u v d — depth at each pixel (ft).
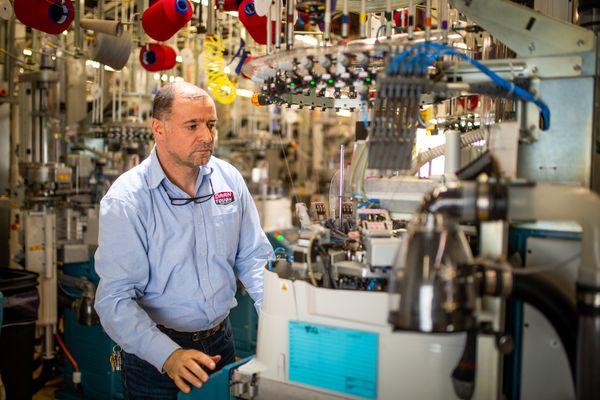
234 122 22.02
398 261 4.50
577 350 4.40
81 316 11.89
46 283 12.68
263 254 8.10
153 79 17.40
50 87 13.25
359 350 4.99
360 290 5.07
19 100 13.93
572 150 5.52
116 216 6.83
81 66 15.16
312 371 5.22
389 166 5.43
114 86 16.40
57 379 13.91
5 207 15.05
